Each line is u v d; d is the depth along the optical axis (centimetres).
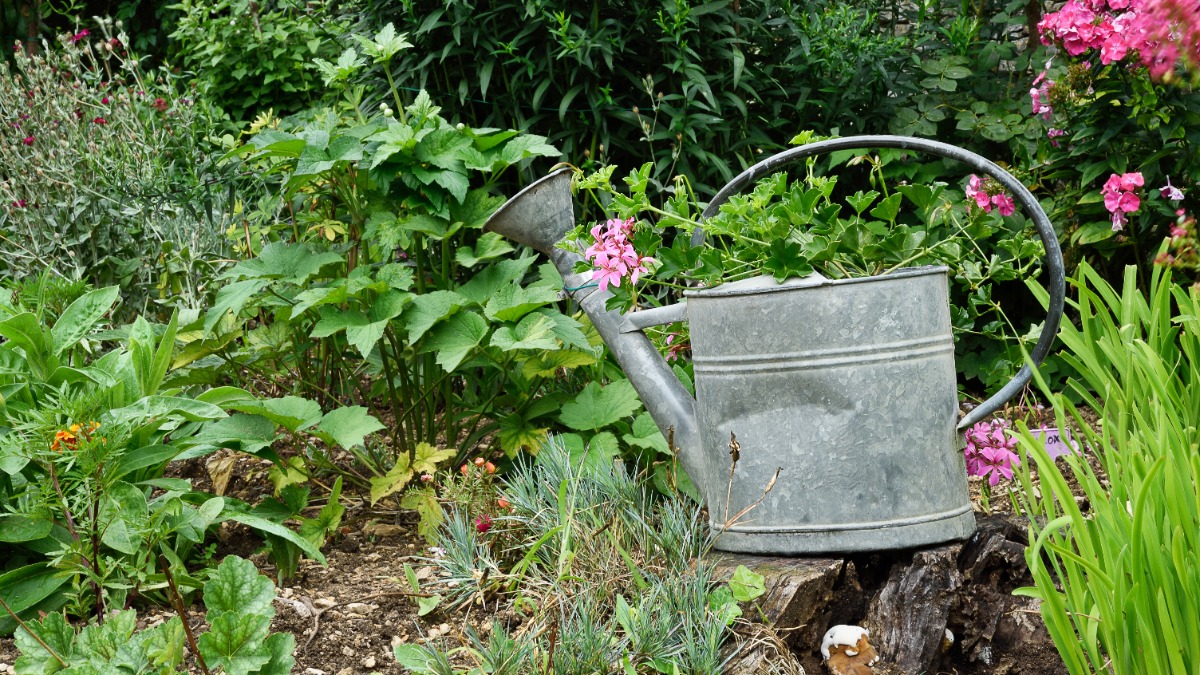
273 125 338
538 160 346
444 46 338
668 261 207
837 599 193
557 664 170
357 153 243
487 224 225
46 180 354
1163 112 308
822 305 181
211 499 206
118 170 361
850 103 390
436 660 173
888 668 185
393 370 285
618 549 190
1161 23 128
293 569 217
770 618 181
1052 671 187
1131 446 162
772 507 190
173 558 202
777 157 212
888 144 200
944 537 189
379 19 347
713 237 228
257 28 508
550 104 346
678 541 203
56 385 209
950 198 348
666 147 355
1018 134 375
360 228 272
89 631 160
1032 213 187
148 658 157
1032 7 418
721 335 189
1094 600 149
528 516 213
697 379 198
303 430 240
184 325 257
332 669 180
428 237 270
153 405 196
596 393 250
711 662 170
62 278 302
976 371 353
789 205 195
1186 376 226
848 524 186
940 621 185
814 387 184
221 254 348
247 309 274
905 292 183
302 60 509
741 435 190
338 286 243
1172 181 333
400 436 274
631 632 175
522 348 231
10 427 199
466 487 221
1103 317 204
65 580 192
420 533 228
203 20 530
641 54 354
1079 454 171
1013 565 197
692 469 207
